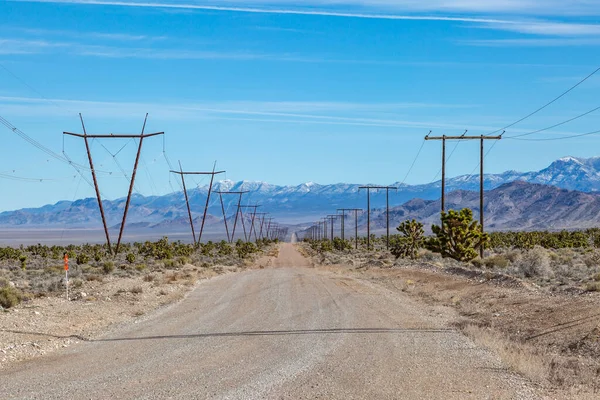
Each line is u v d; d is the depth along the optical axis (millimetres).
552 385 14820
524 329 22344
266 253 142875
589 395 13805
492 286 34188
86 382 14680
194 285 46188
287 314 28453
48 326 23594
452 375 15672
